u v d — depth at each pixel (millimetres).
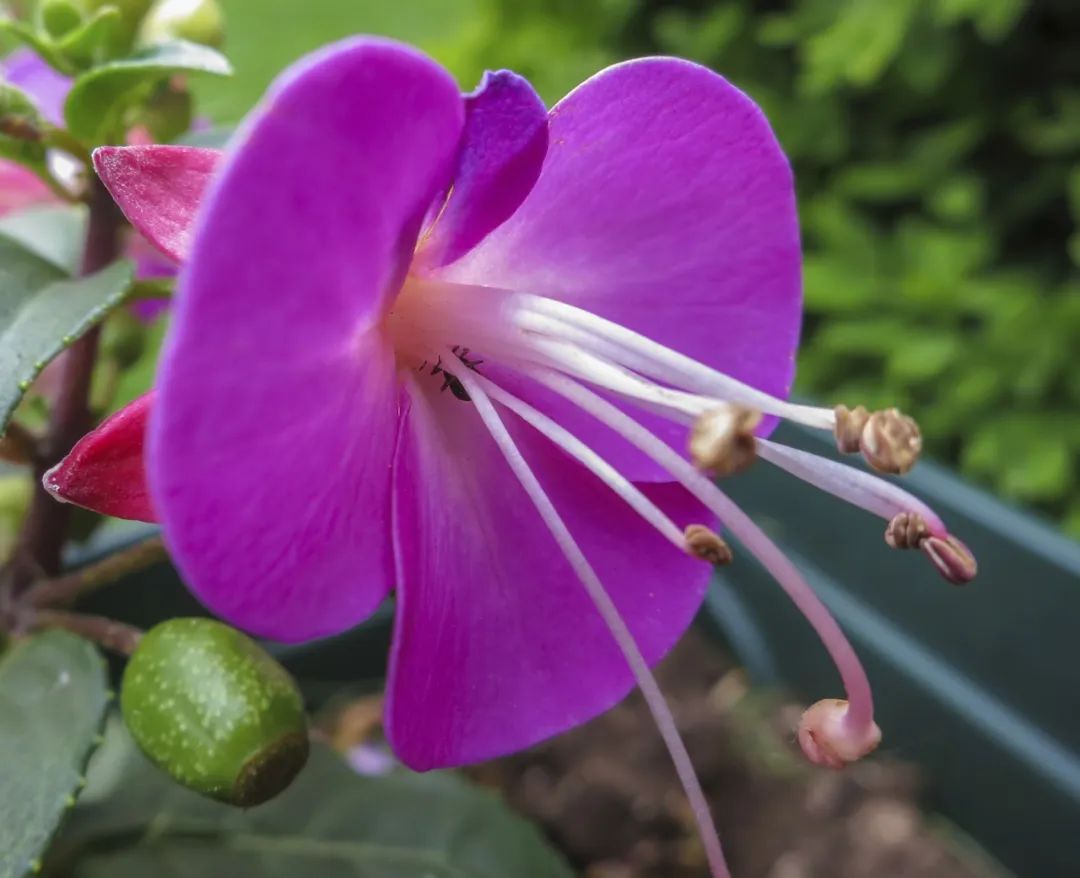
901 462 110
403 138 100
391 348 114
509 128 108
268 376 98
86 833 151
